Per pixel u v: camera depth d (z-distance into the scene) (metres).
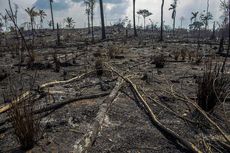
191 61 9.98
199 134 3.46
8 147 3.14
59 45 19.61
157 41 25.22
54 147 3.09
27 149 3.08
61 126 3.66
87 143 3.10
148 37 34.94
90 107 4.36
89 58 10.59
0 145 3.20
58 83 5.95
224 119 3.96
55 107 4.32
